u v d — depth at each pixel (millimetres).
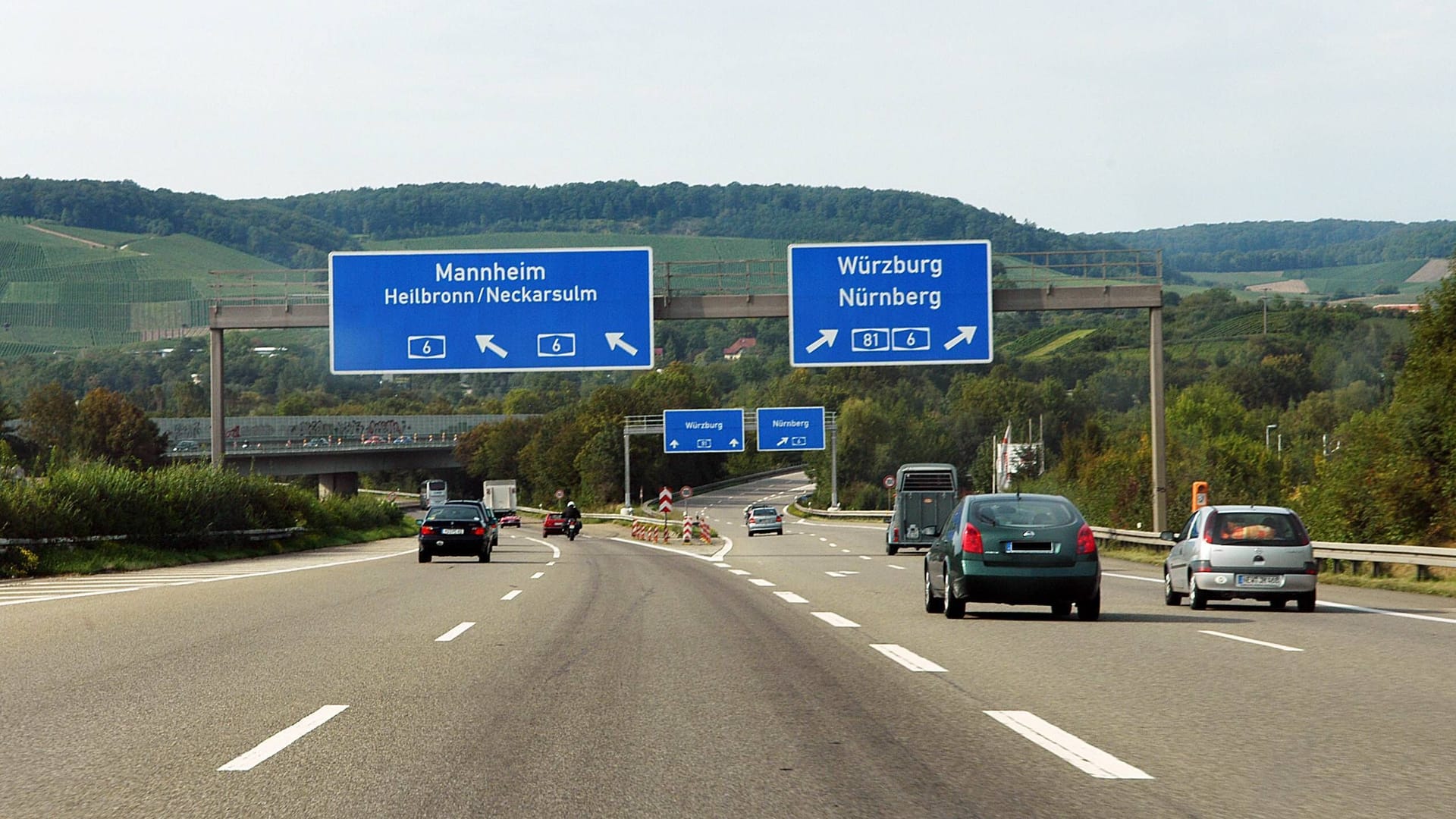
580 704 10992
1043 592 18641
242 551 46781
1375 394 134000
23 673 13016
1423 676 12609
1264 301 175375
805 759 8586
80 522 35250
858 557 46656
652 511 131000
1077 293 39719
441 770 8273
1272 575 20969
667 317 39562
